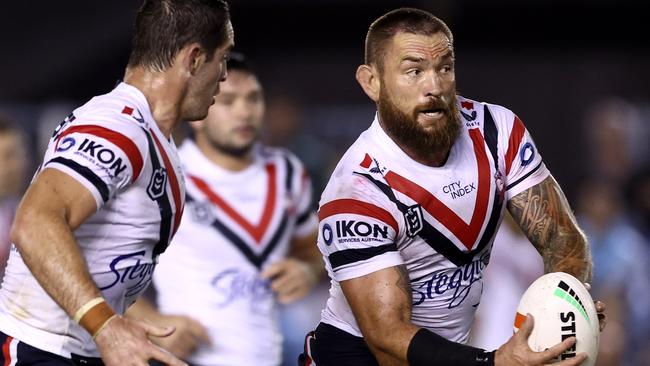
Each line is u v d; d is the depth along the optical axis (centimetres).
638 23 3881
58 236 1410
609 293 3134
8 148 2883
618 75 4328
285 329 3069
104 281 1553
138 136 1516
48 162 1483
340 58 4288
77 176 1455
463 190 1606
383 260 1571
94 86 3984
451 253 1627
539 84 4350
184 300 2269
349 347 1686
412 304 1628
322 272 2452
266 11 3825
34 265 1409
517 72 4353
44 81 3906
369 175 1599
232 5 3762
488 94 4362
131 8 3916
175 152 1606
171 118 1588
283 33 3950
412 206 1592
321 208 1636
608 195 3194
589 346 1502
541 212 1648
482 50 4238
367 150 1619
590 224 3191
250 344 2283
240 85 2309
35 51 3909
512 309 2745
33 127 3856
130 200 1533
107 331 1399
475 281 1678
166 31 1565
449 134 1577
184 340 2231
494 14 3834
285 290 2309
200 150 2350
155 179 1552
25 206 1430
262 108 2359
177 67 1573
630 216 3609
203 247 2288
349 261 1580
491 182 1623
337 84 4294
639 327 3184
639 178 3641
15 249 1573
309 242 2414
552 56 4344
